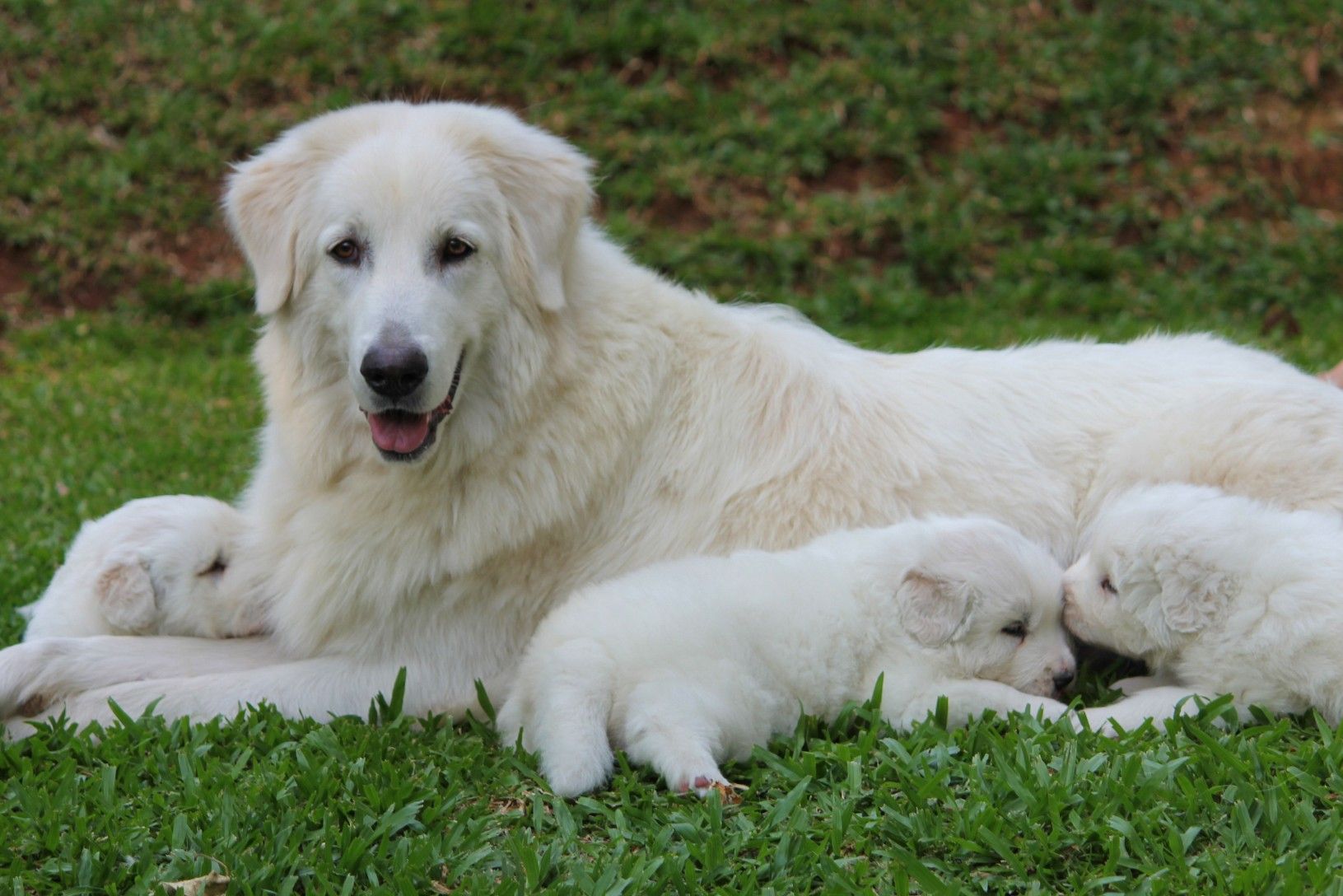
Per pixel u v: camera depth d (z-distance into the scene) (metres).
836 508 5.59
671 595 4.83
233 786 4.52
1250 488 5.46
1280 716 4.85
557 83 14.80
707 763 4.40
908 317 12.91
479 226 5.16
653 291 5.76
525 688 4.84
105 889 3.93
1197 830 3.99
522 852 3.99
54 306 13.57
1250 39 15.36
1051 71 14.92
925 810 4.13
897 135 14.45
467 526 5.31
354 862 4.03
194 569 5.64
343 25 15.27
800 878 3.92
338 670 5.38
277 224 5.36
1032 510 5.67
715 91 14.95
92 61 15.02
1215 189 14.24
